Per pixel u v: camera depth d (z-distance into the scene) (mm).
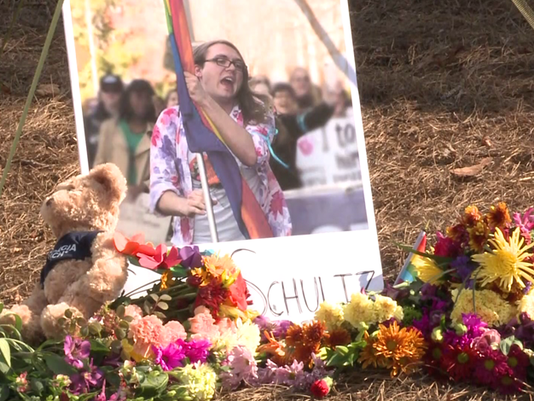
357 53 6008
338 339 2859
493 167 4762
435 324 2844
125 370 2486
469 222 3008
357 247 3453
